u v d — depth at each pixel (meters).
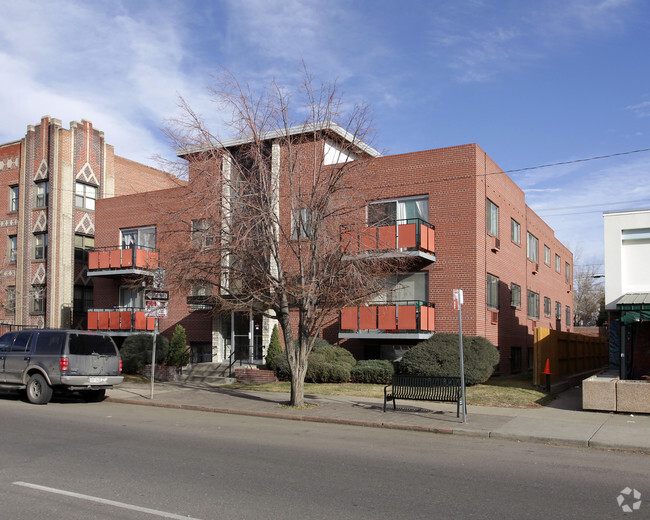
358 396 17.08
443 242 21.22
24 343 16.36
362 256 15.41
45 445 9.89
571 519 6.08
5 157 33.84
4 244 33.38
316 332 15.38
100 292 28.95
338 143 16.86
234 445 10.13
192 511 6.24
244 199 14.95
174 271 15.26
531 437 11.12
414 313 20.00
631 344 17.36
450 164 21.31
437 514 6.20
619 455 9.85
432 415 13.63
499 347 23.39
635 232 16.64
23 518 6.00
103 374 16.38
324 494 6.95
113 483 7.39
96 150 33.22
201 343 25.80
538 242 31.70
